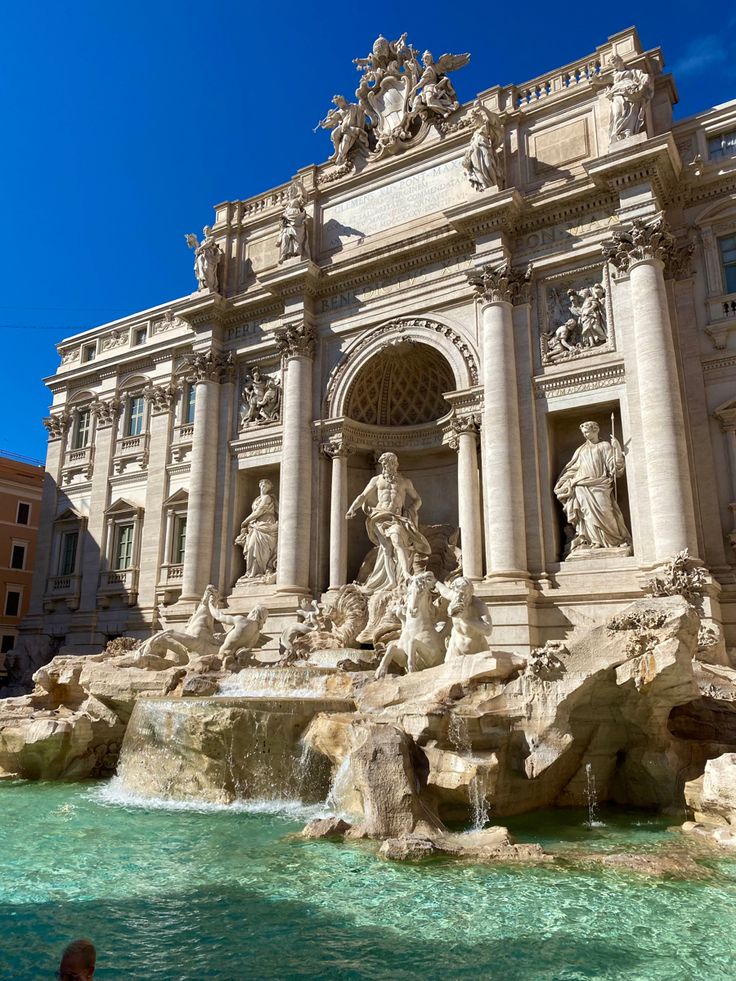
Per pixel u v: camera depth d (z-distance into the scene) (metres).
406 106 30.28
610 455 22.98
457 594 16.88
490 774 13.02
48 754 19.17
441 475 29.70
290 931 8.15
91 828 13.10
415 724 13.72
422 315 27.56
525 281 25.38
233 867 10.51
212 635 24.50
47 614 37.94
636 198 23.33
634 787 14.96
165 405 36.50
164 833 12.68
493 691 14.55
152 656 22.27
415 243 27.52
